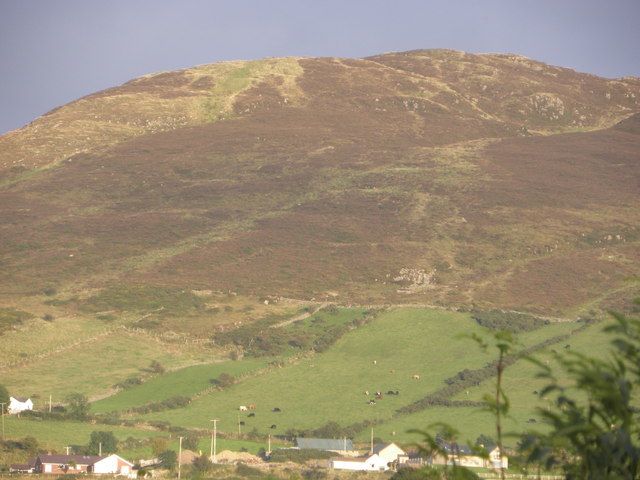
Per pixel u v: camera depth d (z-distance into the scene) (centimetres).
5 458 11675
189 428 14812
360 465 12100
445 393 16550
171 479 10144
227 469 11312
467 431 13200
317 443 13775
